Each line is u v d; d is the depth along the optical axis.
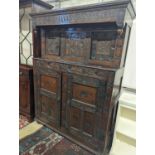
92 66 1.28
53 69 1.55
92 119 1.38
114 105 1.38
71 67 1.39
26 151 1.47
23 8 1.91
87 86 1.33
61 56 1.56
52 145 1.58
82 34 1.35
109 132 1.45
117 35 1.16
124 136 1.58
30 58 2.08
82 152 1.50
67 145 1.59
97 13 1.13
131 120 1.60
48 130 1.83
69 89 1.47
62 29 1.48
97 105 1.31
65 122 1.63
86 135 1.48
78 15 1.23
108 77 1.18
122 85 1.66
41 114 1.88
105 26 1.22
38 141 1.63
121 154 1.45
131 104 1.40
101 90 1.25
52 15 1.40
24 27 2.02
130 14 1.24
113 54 1.24
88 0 1.68
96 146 1.43
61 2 1.90
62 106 1.60
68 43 1.47
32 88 1.92
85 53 1.37
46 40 1.67
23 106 2.03
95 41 1.31
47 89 1.70
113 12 1.06
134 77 1.56
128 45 1.51
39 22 1.54
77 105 1.45
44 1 2.06
